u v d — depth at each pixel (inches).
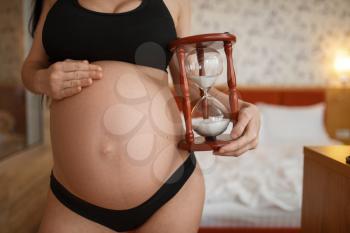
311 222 40.8
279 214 66.6
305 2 152.9
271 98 151.1
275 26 154.4
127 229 31.7
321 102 149.6
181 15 35.7
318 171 38.8
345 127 149.4
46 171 124.4
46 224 31.7
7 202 92.7
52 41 31.7
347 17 152.7
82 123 30.6
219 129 30.5
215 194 68.4
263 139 131.9
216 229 66.7
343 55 153.7
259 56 155.6
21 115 156.6
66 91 29.6
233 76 30.5
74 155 30.8
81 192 30.8
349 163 32.8
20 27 153.7
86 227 31.1
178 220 30.7
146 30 31.2
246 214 66.7
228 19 154.6
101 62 31.6
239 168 83.6
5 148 141.6
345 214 33.0
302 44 154.6
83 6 31.9
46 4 34.3
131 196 30.2
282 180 72.4
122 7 31.6
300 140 130.6
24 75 33.0
